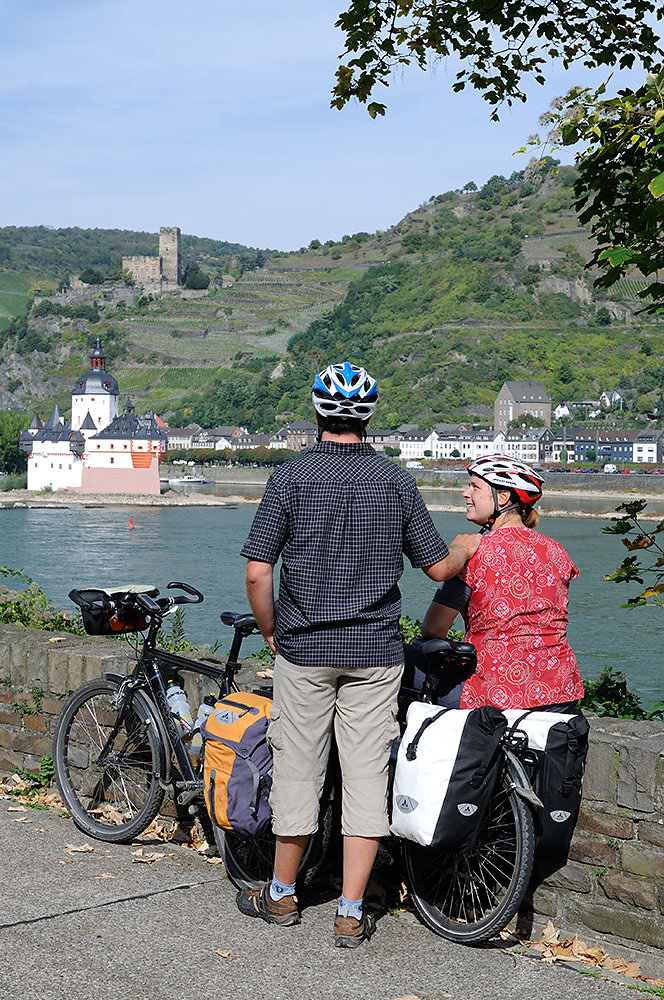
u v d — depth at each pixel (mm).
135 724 5426
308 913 4492
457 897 4359
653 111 5953
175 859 5125
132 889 4688
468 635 4441
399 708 4570
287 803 4270
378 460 4348
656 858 4039
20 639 6375
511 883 4031
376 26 7504
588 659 33562
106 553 77688
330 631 4172
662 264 6090
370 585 4207
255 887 4629
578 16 7398
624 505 6738
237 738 4441
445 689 4477
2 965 3885
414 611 39250
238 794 4402
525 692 4270
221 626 34688
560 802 4023
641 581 6832
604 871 4168
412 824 4027
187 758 5055
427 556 4289
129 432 164250
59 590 53438
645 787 4059
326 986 3799
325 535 4188
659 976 4012
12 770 6375
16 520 119625
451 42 7598
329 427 4352
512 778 4004
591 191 6527
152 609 5184
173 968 3904
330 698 4242
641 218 5945
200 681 5223
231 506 159375
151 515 132875
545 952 4148
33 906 4457
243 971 3900
